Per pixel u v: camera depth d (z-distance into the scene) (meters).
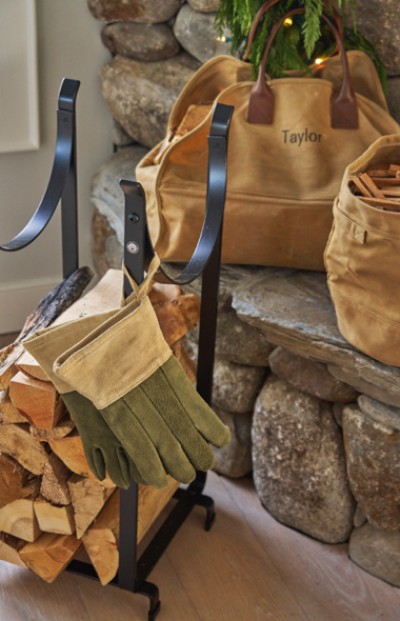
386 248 1.40
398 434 1.59
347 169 1.54
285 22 1.79
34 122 2.21
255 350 1.81
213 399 1.90
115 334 1.28
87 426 1.34
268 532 1.80
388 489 1.63
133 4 2.14
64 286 1.67
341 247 1.49
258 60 1.79
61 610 1.60
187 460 1.38
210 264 1.56
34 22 2.10
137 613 1.60
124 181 1.26
